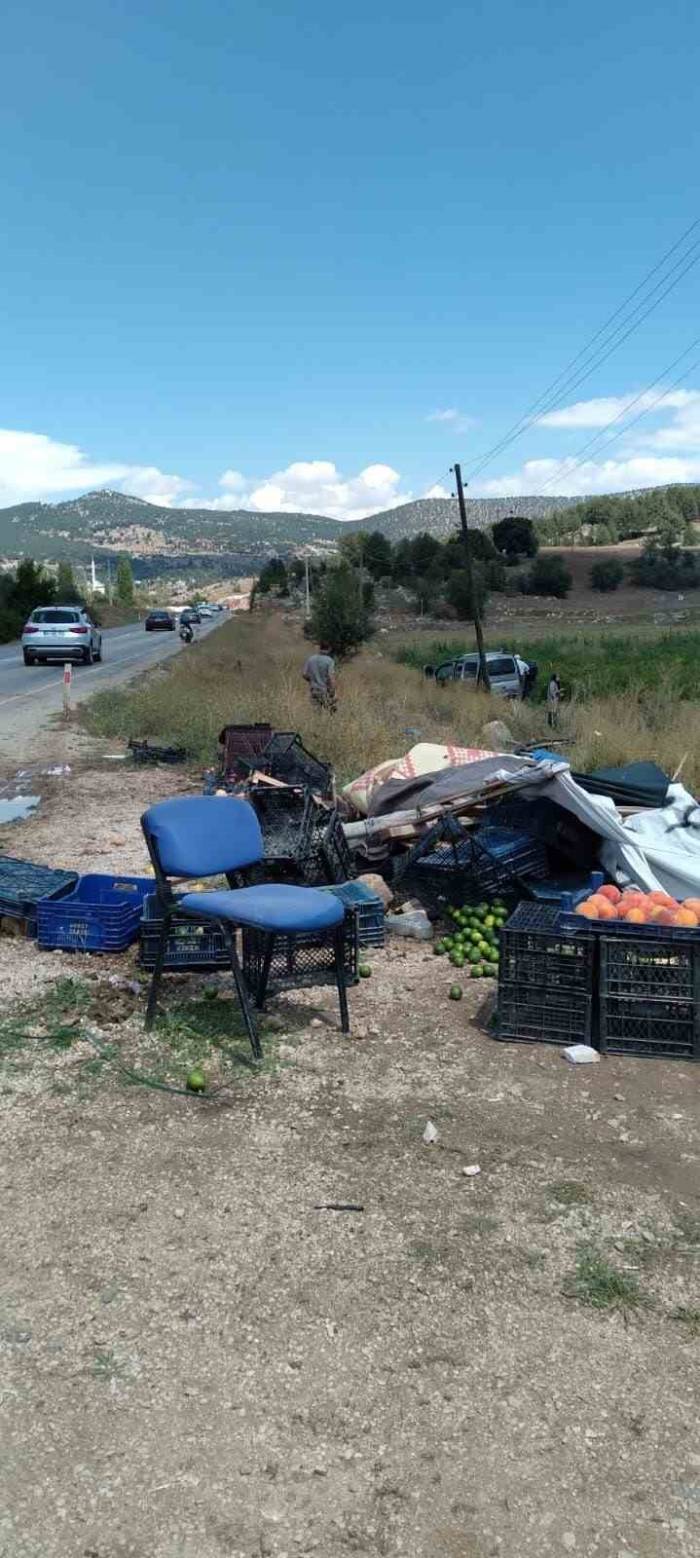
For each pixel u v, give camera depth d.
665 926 4.90
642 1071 4.76
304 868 7.27
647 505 178.62
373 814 8.02
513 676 28.95
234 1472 2.55
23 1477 2.53
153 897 6.00
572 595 106.81
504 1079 4.64
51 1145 4.02
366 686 23.45
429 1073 4.69
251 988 5.41
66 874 7.27
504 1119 4.27
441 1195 3.70
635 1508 2.46
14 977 5.81
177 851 4.88
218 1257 3.35
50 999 5.46
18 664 34.59
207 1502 2.47
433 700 22.70
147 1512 2.44
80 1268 3.29
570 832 7.27
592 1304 3.15
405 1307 3.13
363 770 12.66
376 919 6.59
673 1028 4.88
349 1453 2.61
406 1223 3.53
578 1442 2.65
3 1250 3.38
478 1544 2.37
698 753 13.16
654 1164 3.94
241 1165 3.88
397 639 60.41
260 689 19.75
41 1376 2.85
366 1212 3.59
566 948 4.96
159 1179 3.79
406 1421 2.71
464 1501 2.47
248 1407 2.75
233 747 12.11
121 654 41.06
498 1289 3.21
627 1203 3.67
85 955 6.19
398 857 7.50
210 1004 5.45
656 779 8.38
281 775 10.17
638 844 6.96
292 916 4.52
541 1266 3.32
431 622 82.12
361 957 6.39
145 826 4.97
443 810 7.20
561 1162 3.94
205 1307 3.12
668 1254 3.39
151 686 22.59
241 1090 4.49
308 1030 5.17
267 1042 4.98
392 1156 3.96
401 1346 2.97
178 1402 2.77
